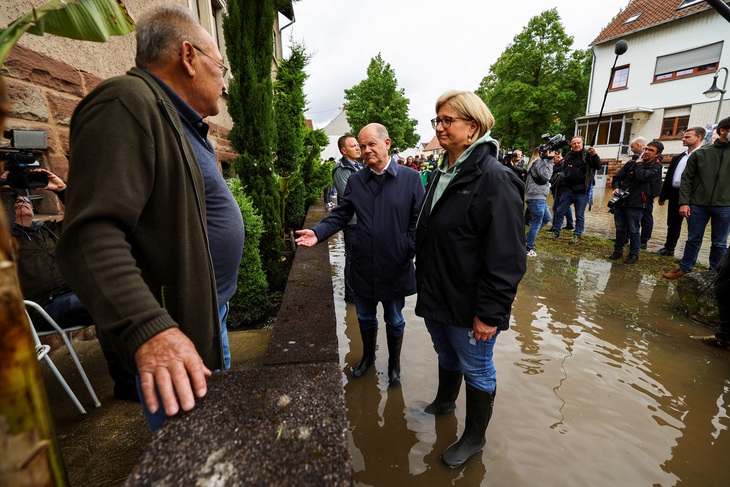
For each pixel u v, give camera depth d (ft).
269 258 13.19
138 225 3.24
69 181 2.91
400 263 8.19
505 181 5.43
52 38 7.59
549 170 18.83
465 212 5.66
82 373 6.14
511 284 5.36
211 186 4.30
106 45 9.51
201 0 17.28
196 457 2.10
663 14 58.80
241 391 2.64
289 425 2.33
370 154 7.89
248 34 11.82
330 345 6.43
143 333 2.57
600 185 65.36
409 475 6.10
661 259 18.45
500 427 7.04
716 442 6.63
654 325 11.35
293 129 18.10
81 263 2.68
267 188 12.91
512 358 9.46
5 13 6.30
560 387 8.23
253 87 12.02
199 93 4.10
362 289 8.48
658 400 7.80
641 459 6.27
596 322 11.57
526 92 80.33
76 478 4.89
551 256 19.38
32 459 1.82
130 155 2.95
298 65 18.83
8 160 5.56
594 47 68.95
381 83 100.89
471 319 5.93
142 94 3.16
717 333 10.03
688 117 57.62
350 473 2.02
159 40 3.73
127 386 6.36
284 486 1.95
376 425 7.30
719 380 8.50
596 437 6.77
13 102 6.61
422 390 8.43
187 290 3.49
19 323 1.75
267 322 10.94
